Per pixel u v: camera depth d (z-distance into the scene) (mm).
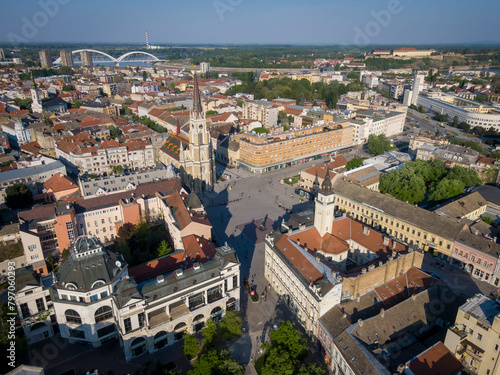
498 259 118812
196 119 186875
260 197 196000
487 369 78000
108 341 99312
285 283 114250
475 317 79438
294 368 84562
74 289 90875
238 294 108812
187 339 91500
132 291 89688
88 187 164750
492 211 162500
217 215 174500
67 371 89750
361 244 125312
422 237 140875
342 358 83625
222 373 80750
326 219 120688
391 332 89000
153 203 154000
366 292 100188
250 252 143500
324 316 93875
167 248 129000
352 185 171125
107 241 147750
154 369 89000
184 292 96438
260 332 103250
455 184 168375
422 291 98000
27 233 122750
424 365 76875
